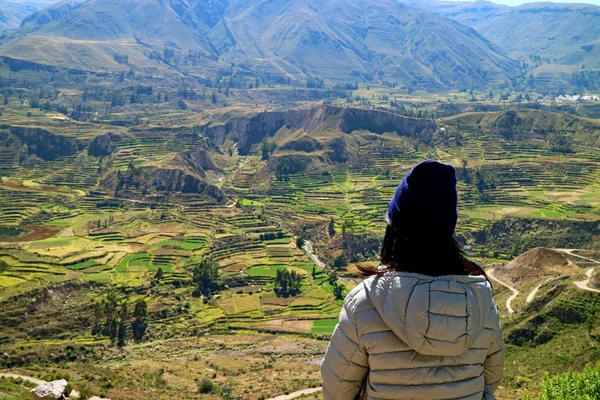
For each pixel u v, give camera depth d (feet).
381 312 14.47
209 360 244.63
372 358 14.58
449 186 15.34
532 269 285.43
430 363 14.29
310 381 190.19
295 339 288.92
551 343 201.05
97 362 244.83
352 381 15.29
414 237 15.28
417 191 15.24
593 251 382.83
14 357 246.47
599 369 71.26
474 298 14.51
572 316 209.56
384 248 16.34
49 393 95.40
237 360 245.86
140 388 158.81
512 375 185.78
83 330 291.58
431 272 15.01
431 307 13.87
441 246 15.23
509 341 211.61
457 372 14.35
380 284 14.85
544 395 73.10
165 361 241.14
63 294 326.24
